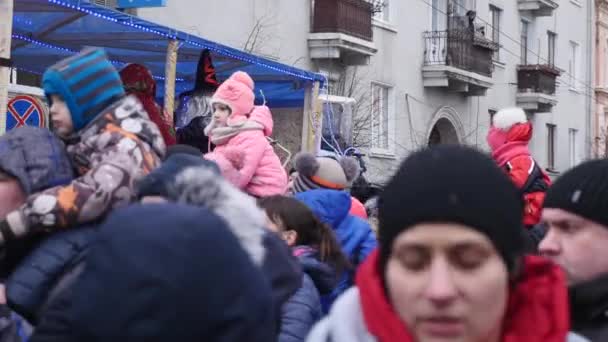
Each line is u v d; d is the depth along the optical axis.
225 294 1.63
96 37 8.97
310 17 18.59
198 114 8.25
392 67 21.45
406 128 21.95
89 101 3.52
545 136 29.33
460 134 24.53
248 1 16.61
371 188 9.20
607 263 2.54
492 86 25.47
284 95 11.18
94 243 1.65
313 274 4.27
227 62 10.05
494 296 1.80
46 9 7.86
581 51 31.86
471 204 1.77
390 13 21.58
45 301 3.23
